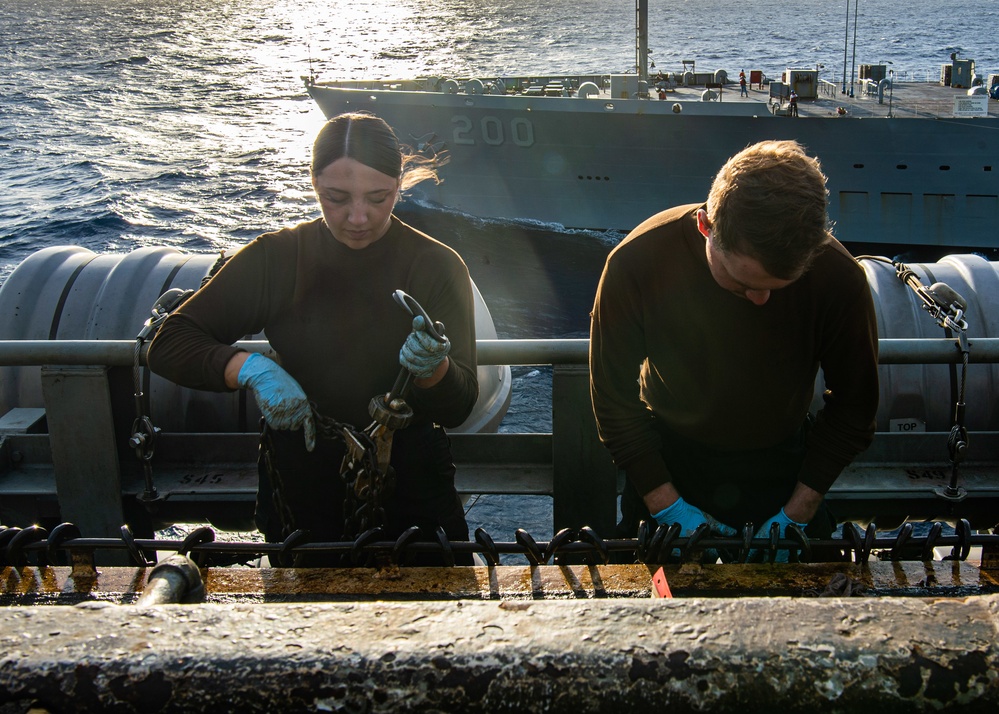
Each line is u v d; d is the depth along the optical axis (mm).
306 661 918
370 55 105500
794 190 1708
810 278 2021
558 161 25984
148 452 2957
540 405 11234
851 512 3373
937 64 78312
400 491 2328
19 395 3582
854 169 24047
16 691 896
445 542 1858
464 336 2207
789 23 139375
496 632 956
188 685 904
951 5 190000
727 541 1934
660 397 2318
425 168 2223
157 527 3344
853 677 902
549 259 23891
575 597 1778
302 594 1793
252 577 1852
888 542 1868
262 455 2348
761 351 2111
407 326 2189
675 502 2232
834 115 24031
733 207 1742
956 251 24078
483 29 149125
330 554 2330
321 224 2199
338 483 2291
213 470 3242
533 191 26750
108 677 903
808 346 2111
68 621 974
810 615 972
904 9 176625
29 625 966
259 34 144375
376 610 1002
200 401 3420
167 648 932
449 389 2092
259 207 29625
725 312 2066
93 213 28219
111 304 3639
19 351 2877
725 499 2391
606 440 2305
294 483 2289
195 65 91500
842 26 130250
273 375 1979
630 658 917
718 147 24484
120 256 3936
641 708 901
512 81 30016
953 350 2811
